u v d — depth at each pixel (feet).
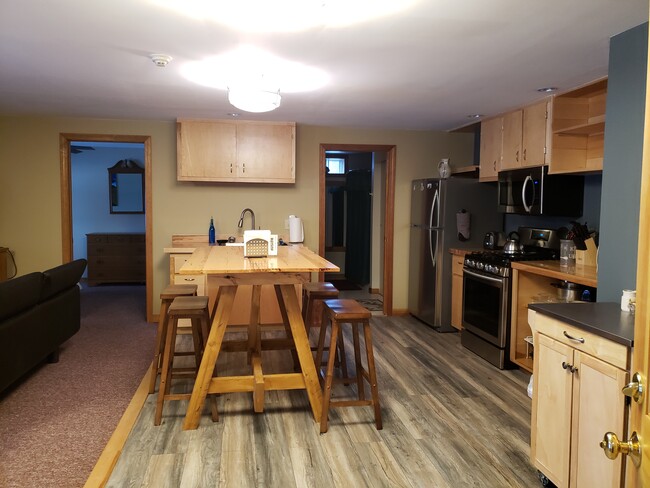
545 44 9.19
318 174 18.54
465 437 9.29
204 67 10.77
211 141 16.99
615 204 8.87
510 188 14.88
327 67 10.71
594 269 11.60
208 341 9.49
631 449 3.39
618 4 7.43
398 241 19.33
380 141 18.90
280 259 10.21
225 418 9.98
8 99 14.17
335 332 9.41
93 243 25.84
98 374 12.44
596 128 12.03
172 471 8.01
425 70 10.89
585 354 6.71
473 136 19.56
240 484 7.68
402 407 10.62
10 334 10.42
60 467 8.11
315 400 9.79
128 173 27.63
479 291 14.26
